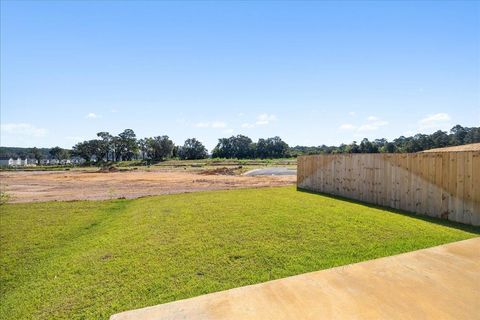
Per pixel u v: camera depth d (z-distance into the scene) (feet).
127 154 304.71
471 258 9.50
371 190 27.84
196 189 48.01
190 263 13.89
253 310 6.69
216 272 12.80
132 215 26.22
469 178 19.29
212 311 6.72
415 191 23.18
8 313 11.06
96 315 10.17
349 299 7.05
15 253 17.61
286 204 26.96
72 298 11.50
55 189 55.31
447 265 8.96
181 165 186.60
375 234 16.83
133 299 11.00
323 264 12.86
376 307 6.67
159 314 6.68
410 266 8.93
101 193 46.75
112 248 16.83
